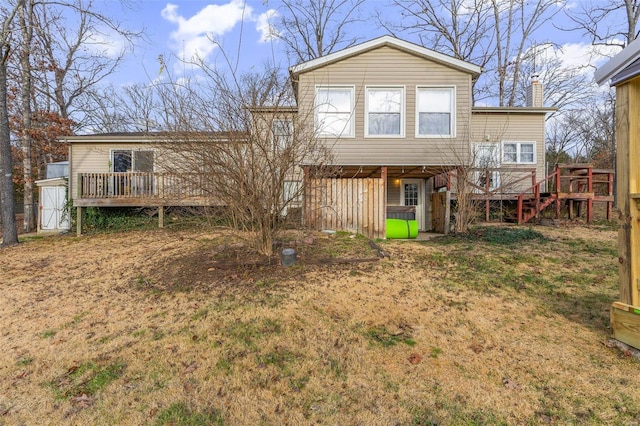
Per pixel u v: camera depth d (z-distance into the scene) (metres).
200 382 2.77
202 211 6.35
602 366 2.87
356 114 9.94
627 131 3.09
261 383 2.74
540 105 14.11
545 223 10.51
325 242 7.41
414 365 2.97
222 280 5.14
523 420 2.29
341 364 3.00
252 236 5.95
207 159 5.27
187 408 2.46
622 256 3.19
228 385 2.72
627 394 2.50
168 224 11.19
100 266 6.58
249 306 4.21
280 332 3.57
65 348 3.38
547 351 3.15
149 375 2.88
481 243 7.66
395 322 3.82
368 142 9.93
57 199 12.80
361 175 12.12
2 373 2.97
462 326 3.72
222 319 3.89
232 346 3.32
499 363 2.98
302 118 6.87
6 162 9.64
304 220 6.74
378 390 2.63
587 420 2.27
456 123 9.88
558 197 10.54
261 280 5.07
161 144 5.90
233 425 2.29
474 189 10.97
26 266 6.89
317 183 7.52
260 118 5.44
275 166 5.51
